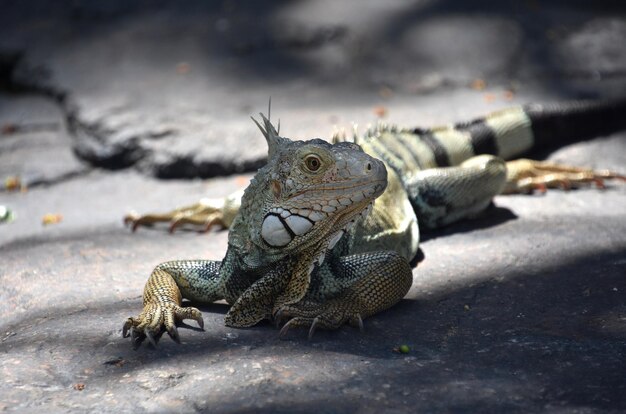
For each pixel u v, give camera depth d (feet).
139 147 45.01
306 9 60.44
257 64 54.29
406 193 32.04
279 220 22.84
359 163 22.35
